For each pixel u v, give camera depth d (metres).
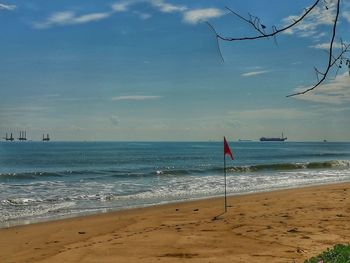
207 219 12.40
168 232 10.49
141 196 18.83
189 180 26.45
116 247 9.12
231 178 28.02
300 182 25.86
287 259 7.72
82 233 11.08
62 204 16.48
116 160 56.44
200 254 8.30
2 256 8.88
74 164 48.44
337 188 21.00
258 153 85.88
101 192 20.25
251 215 12.70
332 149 121.50
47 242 10.16
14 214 14.28
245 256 8.02
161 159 59.78
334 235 9.65
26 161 53.69
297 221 11.40
